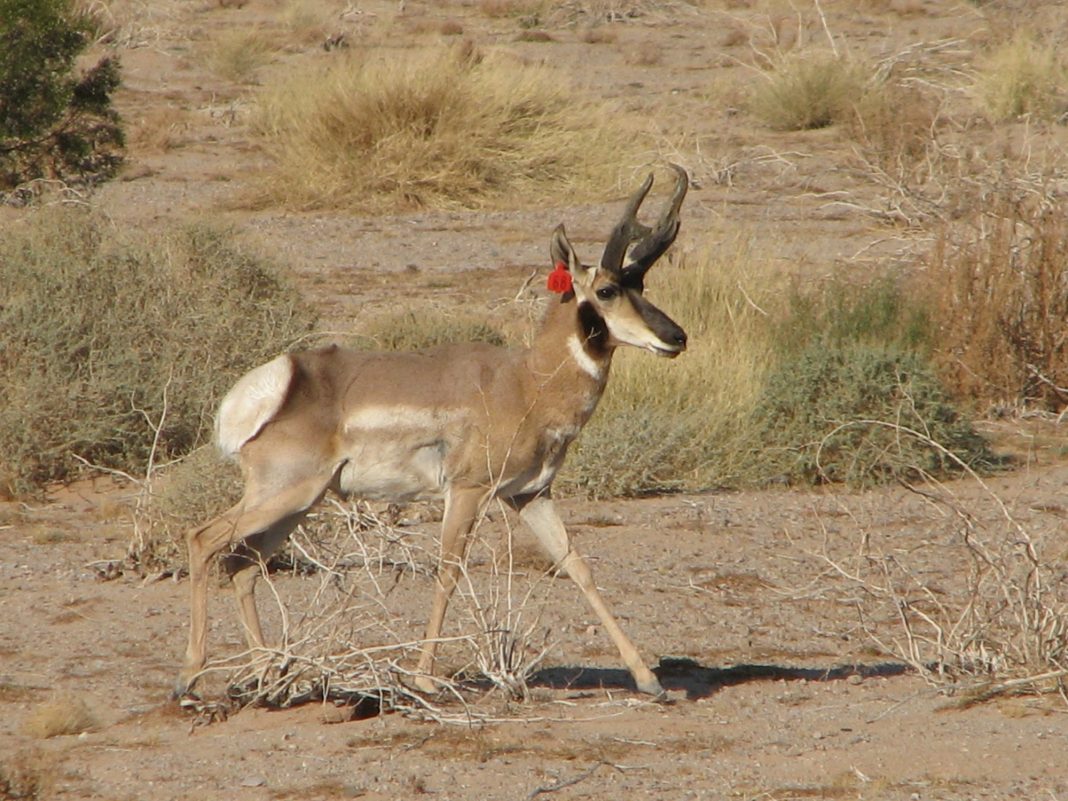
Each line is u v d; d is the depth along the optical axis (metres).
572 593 35.19
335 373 27.16
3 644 31.44
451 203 90.06
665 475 46.53
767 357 54.03
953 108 111.88
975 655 28.78
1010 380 54.72
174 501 36.44
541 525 28.38
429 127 93.69
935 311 56.25
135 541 36.75
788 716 26.73
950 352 55.59
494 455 27.09
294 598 34.03
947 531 40.19
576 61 146.12
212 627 32.41
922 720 26.05
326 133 93.06
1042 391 54.97
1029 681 26.73
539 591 34.91
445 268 74.38
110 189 91.50
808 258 70.00
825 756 24.20
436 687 27.50
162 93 127.62
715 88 126.56
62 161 87.12
